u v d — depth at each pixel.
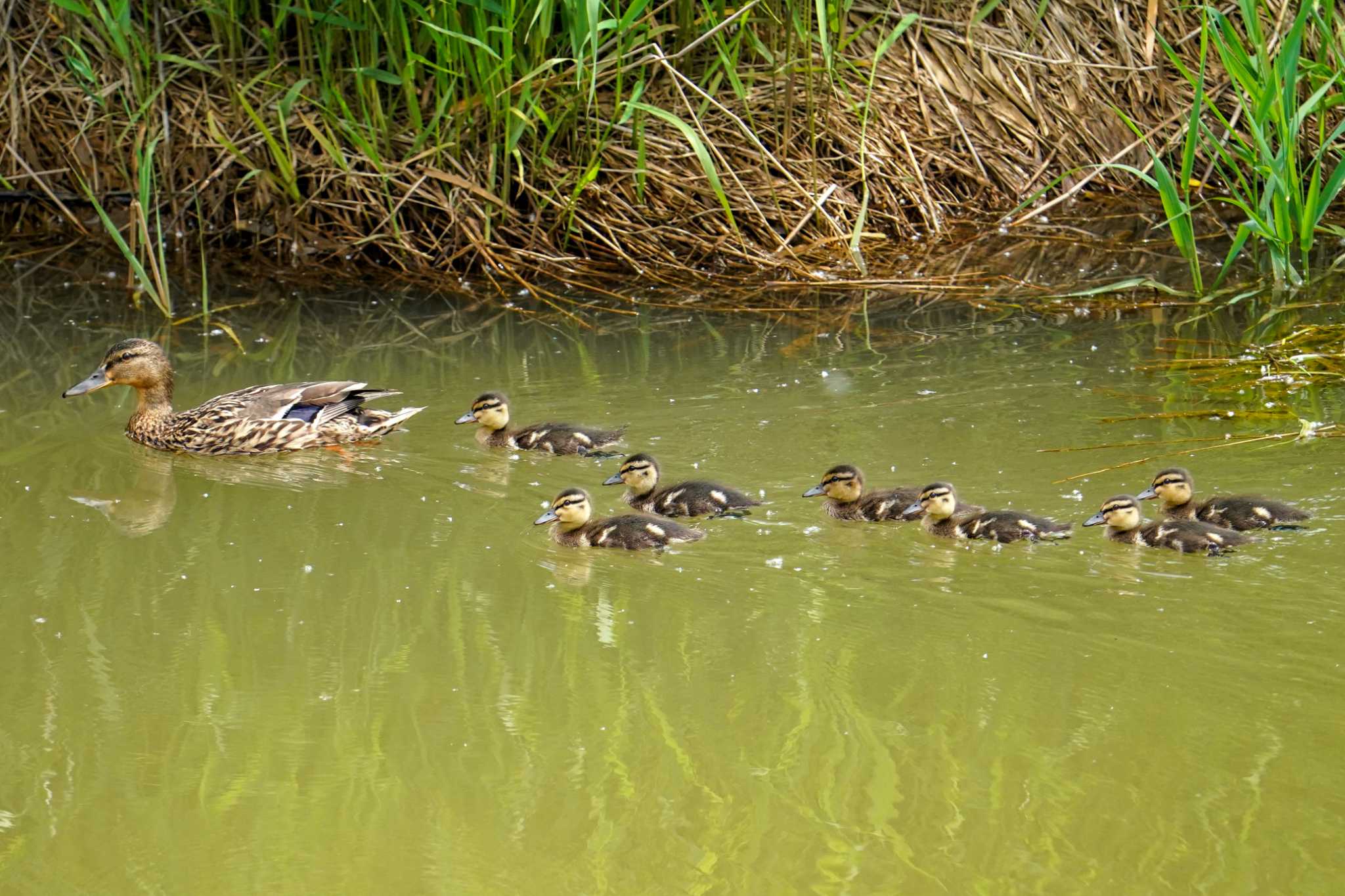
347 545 11.29
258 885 7.21
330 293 18.08
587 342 16.22
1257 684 8.71
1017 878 7.07
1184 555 10.59
